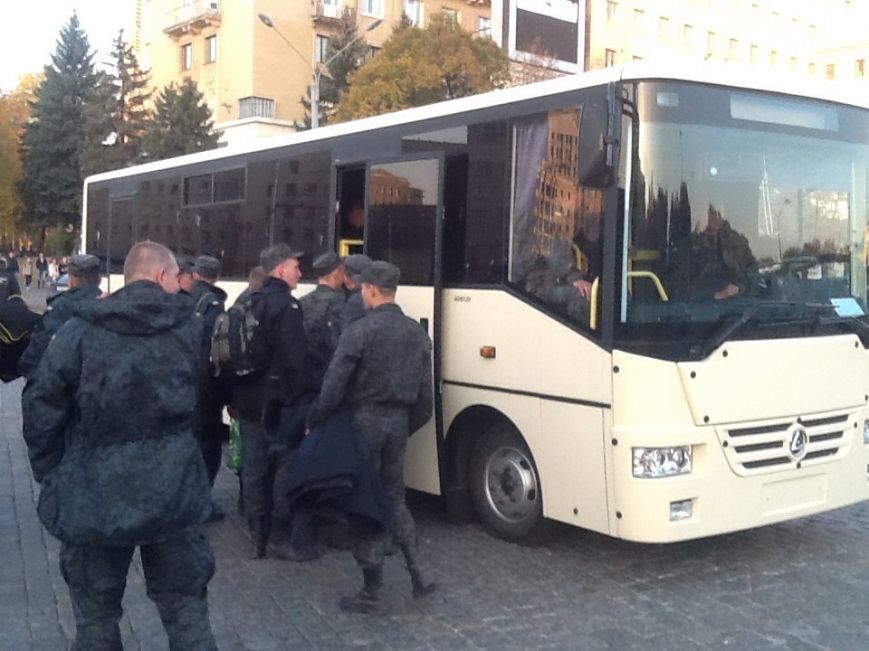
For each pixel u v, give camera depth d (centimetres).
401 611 597
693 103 620
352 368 583
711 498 613
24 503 862
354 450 568
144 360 413
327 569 684
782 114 658
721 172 628
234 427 786
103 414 407
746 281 633
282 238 939
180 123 4731
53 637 554
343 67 4478
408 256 767
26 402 415
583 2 5950
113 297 419
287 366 650
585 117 607
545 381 657
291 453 669
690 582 649
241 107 5141
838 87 689
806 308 655
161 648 541
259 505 700
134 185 1270
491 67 3631
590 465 628
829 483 667
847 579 655
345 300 712
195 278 838
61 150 5619
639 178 604
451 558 699
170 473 412
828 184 678
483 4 5984
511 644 544
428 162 750
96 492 403
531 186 672
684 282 610
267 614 594
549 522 706
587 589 635
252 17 5066
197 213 1105
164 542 427
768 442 635
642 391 599
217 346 670
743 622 576
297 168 920
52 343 416
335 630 567
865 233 699
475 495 752
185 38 5522
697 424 606
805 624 572
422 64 3494
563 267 645
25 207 5962
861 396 682
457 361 730
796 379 645
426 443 759
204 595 445
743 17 7988
